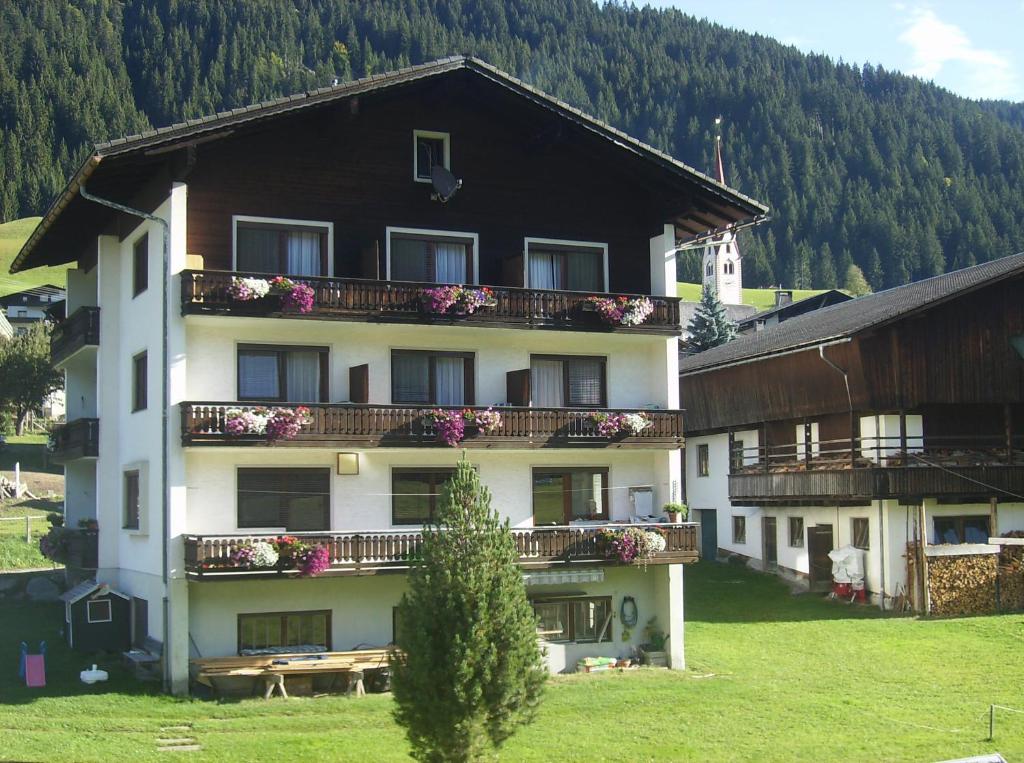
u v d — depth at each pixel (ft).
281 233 101.35
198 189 98.37
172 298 96.02
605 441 107.24
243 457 98.12
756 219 114.73
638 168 111.96
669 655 108.17
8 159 602.03
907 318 129.70
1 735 77.56
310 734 80.69
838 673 103.71
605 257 112.57
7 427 249.34
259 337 100.27
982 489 129.70
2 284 471.62
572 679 101.76
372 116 105.29
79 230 119.55
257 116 97.60
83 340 114.83
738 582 149.38
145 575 102.12
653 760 76.64
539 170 111.24
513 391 106.93
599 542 104.27
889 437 129.18
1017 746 80.74
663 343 112.88
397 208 105.29
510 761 75.72
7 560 144.56
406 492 103.45
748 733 83.97
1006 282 134.41
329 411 97.86
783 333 168.35
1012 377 134.10
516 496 107.34
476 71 105.70
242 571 92.73
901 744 81.20
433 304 101.24
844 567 135.74
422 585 64.44
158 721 83.46
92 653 103.91
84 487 126.72
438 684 62.69
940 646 112.68
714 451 168.45
